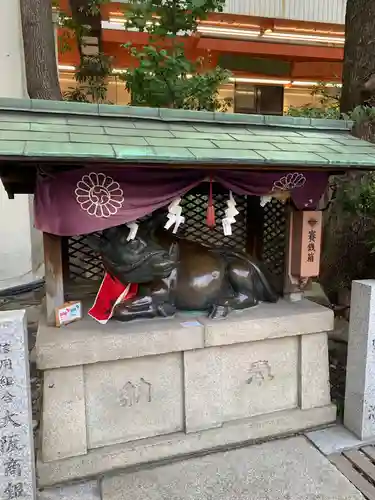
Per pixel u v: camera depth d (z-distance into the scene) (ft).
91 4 18.97
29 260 22.24
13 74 20.84
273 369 9.53
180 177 8.10
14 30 20.58
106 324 8.70
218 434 8.89
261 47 24.79
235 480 7.94
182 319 9.05
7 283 21.25
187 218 10.91
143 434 8.62
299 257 9.77
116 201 7.70
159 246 8.41
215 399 8.93
